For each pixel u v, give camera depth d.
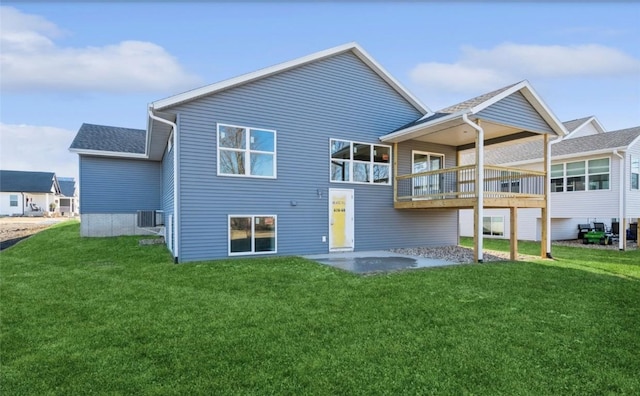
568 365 3.23
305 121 10.44
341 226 11.03
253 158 9.66
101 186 14.67
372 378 2.96
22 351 3.47
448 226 13.38
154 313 4.64
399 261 9.04
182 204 8.69
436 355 3.41
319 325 4.19
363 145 11.51
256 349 3.52
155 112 8.60
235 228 9.39
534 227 16.84
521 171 10.02
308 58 10.33
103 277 6.81
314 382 2.88
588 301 5.34
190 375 3.00
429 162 12.96
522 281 6.61
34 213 37.03
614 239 16.47
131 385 2.84
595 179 14.54
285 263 8.41
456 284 6.29
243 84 9.52
